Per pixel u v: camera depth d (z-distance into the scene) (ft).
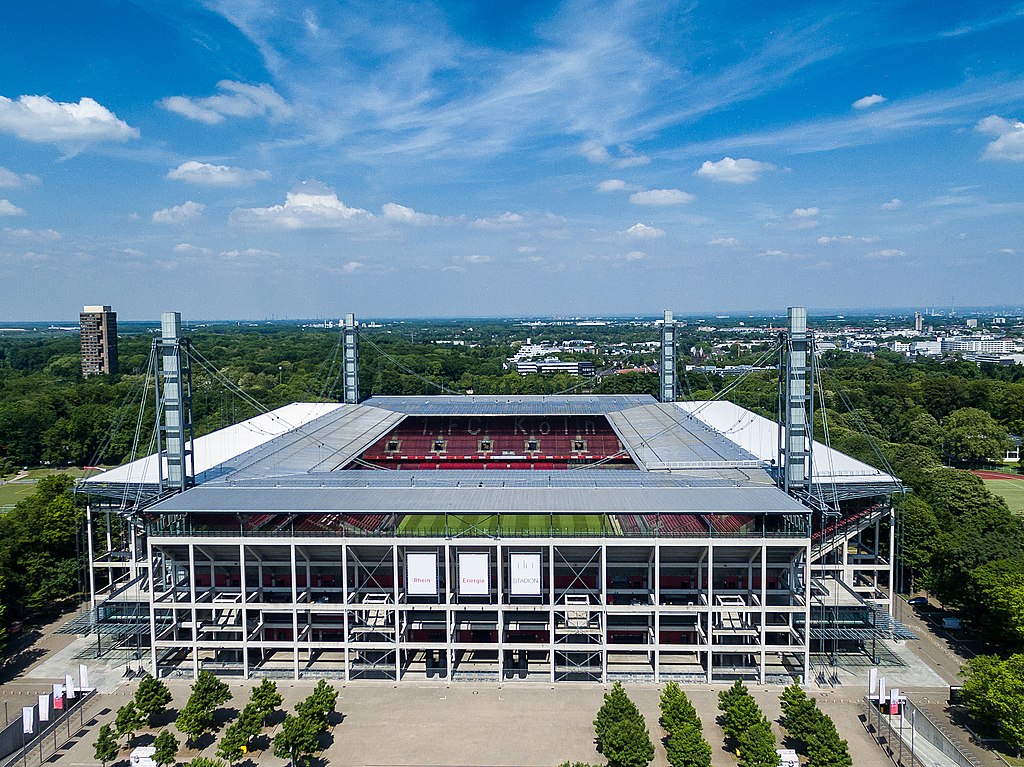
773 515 309.42
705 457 392.27
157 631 325.42
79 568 387.14
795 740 261.24
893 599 388.16
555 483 344.28
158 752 241.14
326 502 307.37
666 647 304.91
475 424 594.24
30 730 256.11
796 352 330.13
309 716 252.62
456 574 309.42
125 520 418.10
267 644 308.19
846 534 345.92
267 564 333.21
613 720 250.37
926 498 465.88
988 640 332.60
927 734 264.72
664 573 335.47
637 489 328.29
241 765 250.16
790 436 332.39
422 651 335.06
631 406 581.94
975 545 346.13
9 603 355.36
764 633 303.89
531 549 309.01
